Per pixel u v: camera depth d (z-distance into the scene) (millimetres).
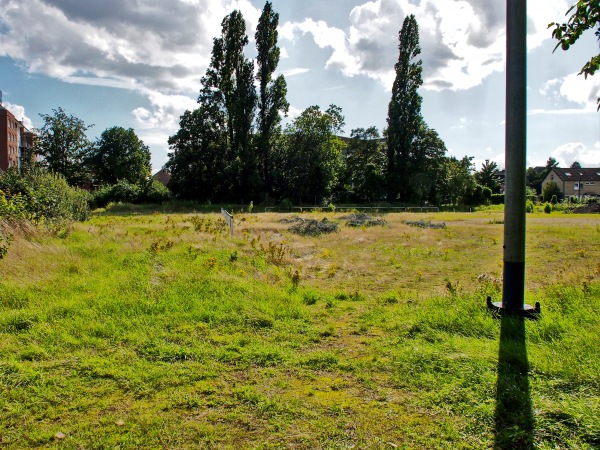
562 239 15852
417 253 12844
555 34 3494
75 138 62656
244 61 48219
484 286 6512
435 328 4770
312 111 52844
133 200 44000
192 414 2906
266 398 3111
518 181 4988
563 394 3049
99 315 4992
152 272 7332
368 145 61375
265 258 9859
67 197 18031
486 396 3082
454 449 2486
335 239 16031
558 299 5477
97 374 3494
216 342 4340
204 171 49438
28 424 2742
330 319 5414
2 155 71062
